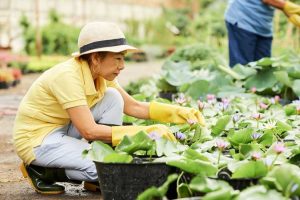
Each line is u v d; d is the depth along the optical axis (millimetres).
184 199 2809
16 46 25000
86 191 4090
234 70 6934
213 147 3885
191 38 18188
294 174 2848
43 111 3961
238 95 6297
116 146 3648
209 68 7801
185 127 4070
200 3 27766
